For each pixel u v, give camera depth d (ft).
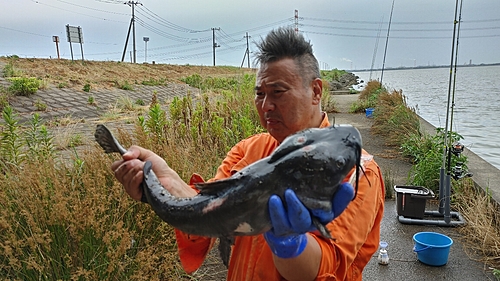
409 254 16.40
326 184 4.53
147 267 11.41
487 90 116.98
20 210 11.51
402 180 25.29
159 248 12.92
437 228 18.90
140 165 6.37
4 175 12.92
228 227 4.95
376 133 39.73
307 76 6.04
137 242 12.55
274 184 4.64
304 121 6.07
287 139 4.87
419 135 31.60
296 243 4.74
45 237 10.78
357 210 5.79
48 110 55.83
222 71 158.40
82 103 63.05
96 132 6.75
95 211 11.15
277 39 5.98
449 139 23.68
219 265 14.46
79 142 25.25
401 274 14.88
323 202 4.55
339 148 4.65
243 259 6.61
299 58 6.00
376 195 6.14
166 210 5.55
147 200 6.10
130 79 97.55
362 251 6.47
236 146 7.86
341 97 83.30
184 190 6.80
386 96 49.85
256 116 30.71
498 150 36.70
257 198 4.69
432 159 23.56
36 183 11.68
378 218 6.61
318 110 6.37
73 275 9.89
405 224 19.44
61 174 13.20
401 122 36.55
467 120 55.36
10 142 15.65
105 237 10.50
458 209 20.35
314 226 4.51
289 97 5.91
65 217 10.63
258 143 7.34
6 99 54.70
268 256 6.31
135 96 77.46
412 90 122.93
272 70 5.95
